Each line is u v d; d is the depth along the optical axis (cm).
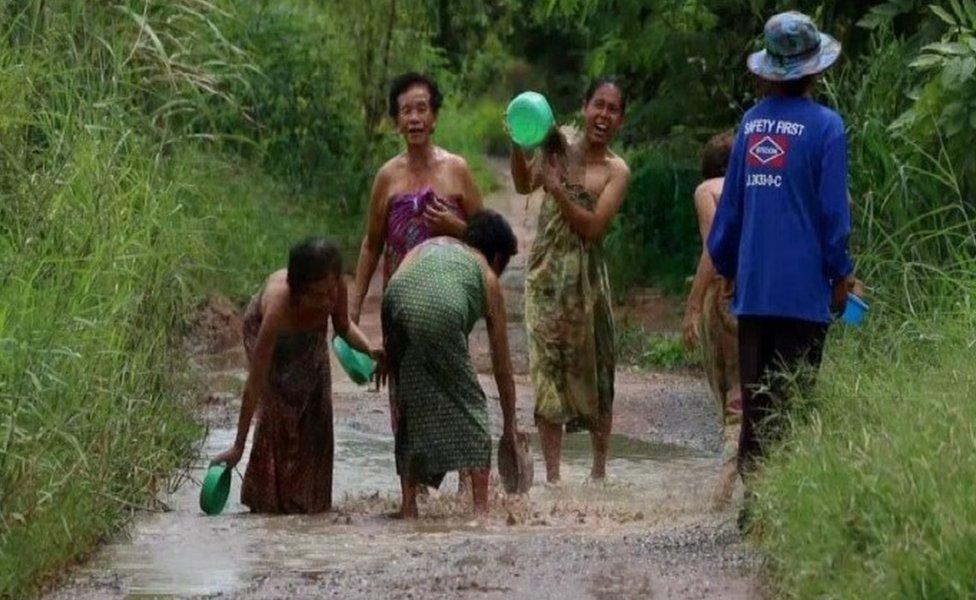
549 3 3067
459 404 1559
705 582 1193
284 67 4109
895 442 1188
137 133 1961
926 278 1872
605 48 2975
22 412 1322
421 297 1546
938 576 978
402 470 1574
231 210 3319
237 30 3622
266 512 1611
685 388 2461
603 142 1808
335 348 1700
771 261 1354
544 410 1802
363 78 4297
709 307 1631
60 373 1414
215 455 1873
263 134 4088
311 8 4278
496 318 1602
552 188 1797
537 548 1336
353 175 4203
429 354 1548
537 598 1162
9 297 1423
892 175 1972
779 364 1373
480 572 1244
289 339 1602
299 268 1573
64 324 1438
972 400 1299
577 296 1802
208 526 1520
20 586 1209
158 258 1689
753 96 2880
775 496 1242
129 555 1364
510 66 5716
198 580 1265
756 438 1375
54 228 1586
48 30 1847
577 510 1612
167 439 1691
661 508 1622
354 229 4069
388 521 1559
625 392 2416
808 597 1068
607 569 1240
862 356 1714
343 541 1431
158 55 1941
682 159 3125
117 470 1495
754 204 1363
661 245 3441
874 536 1071
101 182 1658
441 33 4781
